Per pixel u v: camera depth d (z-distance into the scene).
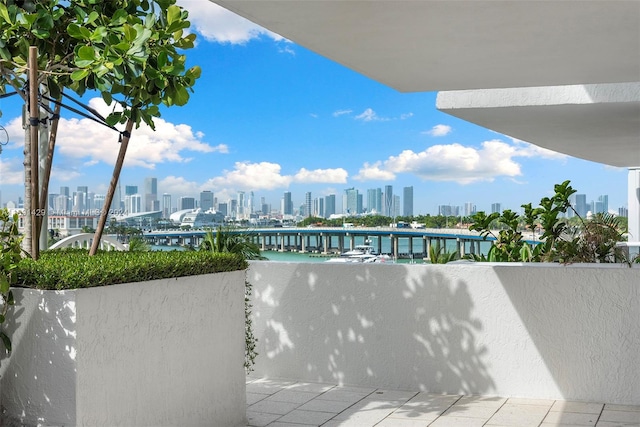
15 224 3.40
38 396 3.21
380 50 4.15
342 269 5.68
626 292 4.93
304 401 5.14
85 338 3.14
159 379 3.65
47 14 3.82
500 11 3.40
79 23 3.98
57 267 3.27
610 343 4.96
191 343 3.95
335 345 5.70
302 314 5.80
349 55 4.28
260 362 5.93
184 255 4.19
